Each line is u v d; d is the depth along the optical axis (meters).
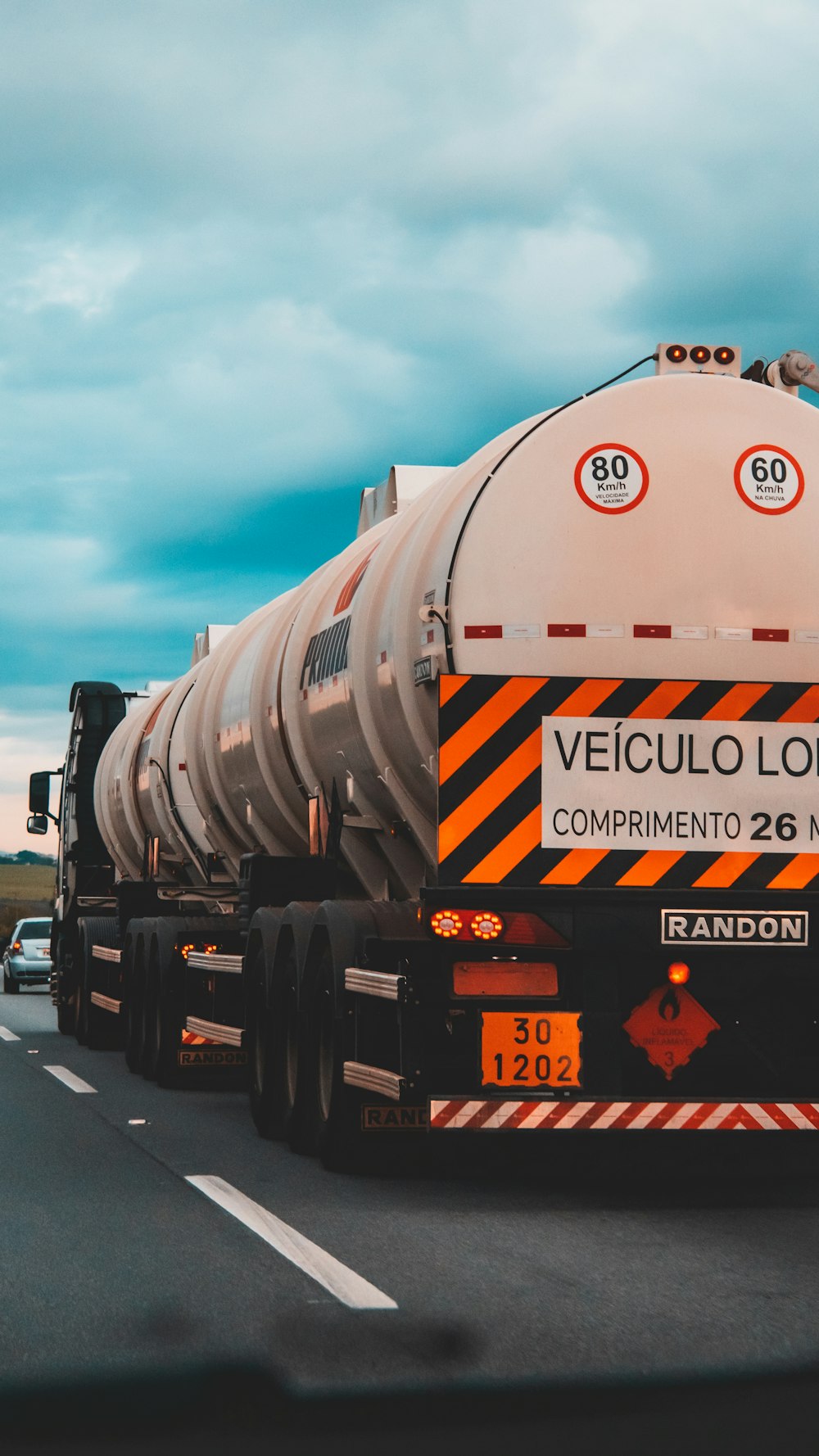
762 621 9.10
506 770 8.69
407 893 11.30
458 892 8.62
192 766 16.34
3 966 40.12
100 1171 10.17
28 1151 11.08
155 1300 6.63
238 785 15.04
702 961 8.82
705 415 9.28
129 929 17.88
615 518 9.11
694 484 9.16
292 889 12.38
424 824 10.41
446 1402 5.23
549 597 9.02
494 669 8.99
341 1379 5.48
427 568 9.61
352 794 11.46
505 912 8.64
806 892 8.75
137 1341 5.98
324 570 13.02
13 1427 5.00
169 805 17.95
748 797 8.76
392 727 10.16
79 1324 6.24
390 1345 5.91
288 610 13.93
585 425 9.20
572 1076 8.67
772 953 8.73
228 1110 13.80
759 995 9.08
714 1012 9.04
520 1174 10.09
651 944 8.65
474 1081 8.65
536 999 8.70
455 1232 8.09
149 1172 10.15
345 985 9.94
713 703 8.77
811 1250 7.63
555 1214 8.64
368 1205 8.90
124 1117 13.20
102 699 23.77
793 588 9.15
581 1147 11.20
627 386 9.30
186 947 15.54
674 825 8.72
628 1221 8.44
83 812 23.55
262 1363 5.67
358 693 10.64
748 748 8.77
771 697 8.80
